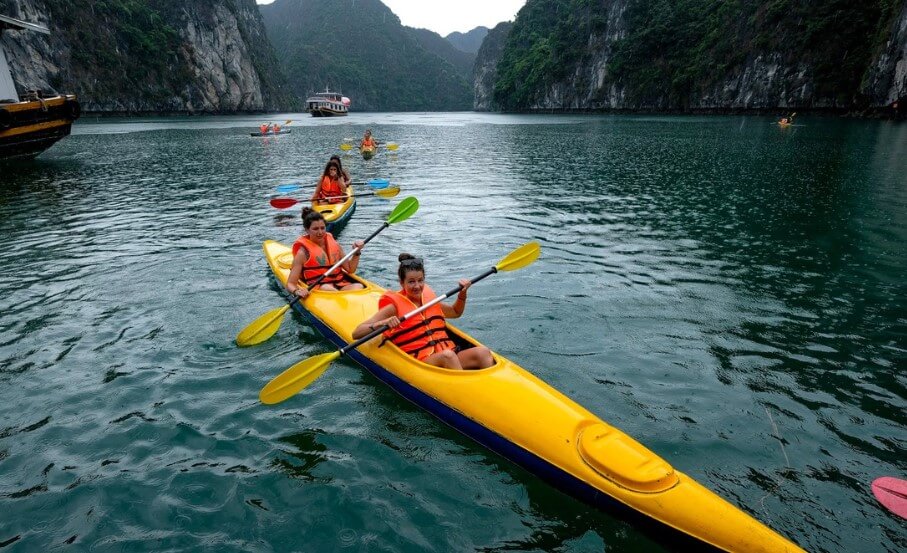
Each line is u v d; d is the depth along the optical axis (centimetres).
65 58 7800
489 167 1939
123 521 307
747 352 502
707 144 2761
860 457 358
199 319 585
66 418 408
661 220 1040
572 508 315
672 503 285
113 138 3547
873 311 596
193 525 305
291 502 322
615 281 692
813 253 811
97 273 737
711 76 7094
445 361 407
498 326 559
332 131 4494
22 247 872
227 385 455
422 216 1088
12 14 6950
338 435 386
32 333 553
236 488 333
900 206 1138
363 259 789
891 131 3247
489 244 872
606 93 9231
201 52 10681
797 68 5825
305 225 597
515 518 310
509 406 360
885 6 4888
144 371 477
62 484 337
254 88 12450
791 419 400
